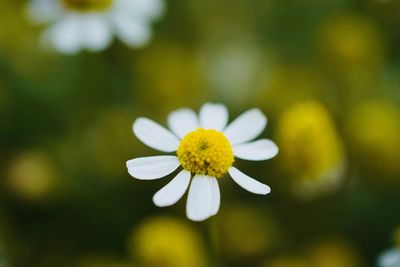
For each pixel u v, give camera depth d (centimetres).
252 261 19
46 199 20
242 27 24
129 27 20
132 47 22
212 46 23
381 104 21
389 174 20
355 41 22
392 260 16
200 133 14
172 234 18
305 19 23
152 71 22
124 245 20
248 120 14
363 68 22
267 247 19
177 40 23
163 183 20
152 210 20
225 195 20
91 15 20
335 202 20
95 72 22
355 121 20
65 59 22
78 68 22
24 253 20
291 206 20
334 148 18
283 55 23
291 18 23
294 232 20
